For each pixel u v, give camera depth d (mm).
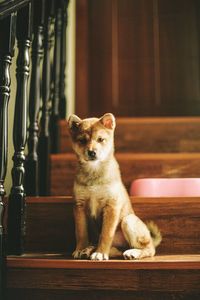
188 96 3262
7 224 1338
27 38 1396
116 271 1209
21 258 1261
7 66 1268
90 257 1275
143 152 2363
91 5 3473
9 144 2051
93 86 3365
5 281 1224
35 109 1686
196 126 2367
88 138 1501
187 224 1494
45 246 1511
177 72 3311
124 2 3471
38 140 1864
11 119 2072
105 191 1427
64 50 2426
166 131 2381
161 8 3428
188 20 3375
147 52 3377
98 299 1213
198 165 1925
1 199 1230
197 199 1501
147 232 1395
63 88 2457
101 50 3420
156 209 1516
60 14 2291
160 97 3291
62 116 2438
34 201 1531
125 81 3350
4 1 1247
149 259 1264
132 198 1533
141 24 3430
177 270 1197
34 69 1701
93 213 1477
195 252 1475
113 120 1567
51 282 1228
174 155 1945
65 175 1903
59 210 1523
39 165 1861
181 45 3344
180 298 1190
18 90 1384
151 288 1195
